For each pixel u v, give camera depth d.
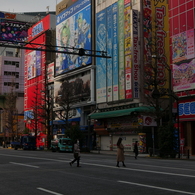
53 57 72.44
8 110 82.25
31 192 11.30
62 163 22.69
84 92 56.62
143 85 44.22
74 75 61.06
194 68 36.00
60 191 11.36
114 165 20.66
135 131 44.47
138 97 44.97
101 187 12.02
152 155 36.78
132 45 45.34
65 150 48.00
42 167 19.95
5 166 20.94
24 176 15.72
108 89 50.56
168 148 33.12
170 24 39.72
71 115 61.25
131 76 45.28
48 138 58.56
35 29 78.31
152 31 42.38
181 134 38.81
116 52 48.75
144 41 45.03
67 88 58.97
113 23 49.62
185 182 12.84
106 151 48.84
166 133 33.19
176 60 38.38
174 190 11.02
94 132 54.84
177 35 38.41
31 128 79.19
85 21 57.09
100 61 52.78
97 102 53.19
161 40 45.44
